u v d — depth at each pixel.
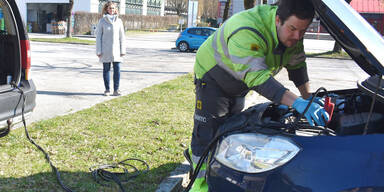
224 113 2.85
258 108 2.51
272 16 2.37
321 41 33.56
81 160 3.92
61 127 4.91
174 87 8.35
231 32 2.41
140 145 4.45
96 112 5.80
